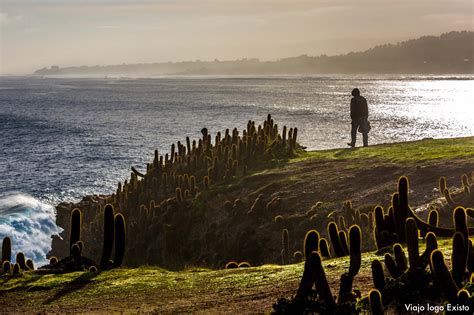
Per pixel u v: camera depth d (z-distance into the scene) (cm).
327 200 2233
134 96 17838
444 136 6344
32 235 3259
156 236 2550
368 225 1822
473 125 7612
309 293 959
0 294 1452
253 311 1045
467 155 2392
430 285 931
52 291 1436
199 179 2938
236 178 2764
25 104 14325
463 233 950
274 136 3322
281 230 2153
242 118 9119
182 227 2505
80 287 1452
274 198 2339
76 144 6525
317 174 2556
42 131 7956
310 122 8175
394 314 886
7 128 8406
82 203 3484
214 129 7631
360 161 2661
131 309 1202
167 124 8469
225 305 1139
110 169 5003
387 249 1318
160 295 1303
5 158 5675
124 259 2544
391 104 12662
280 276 1305
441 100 14288
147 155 5641
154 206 2642
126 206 2934
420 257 979
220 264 2228
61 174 4825
